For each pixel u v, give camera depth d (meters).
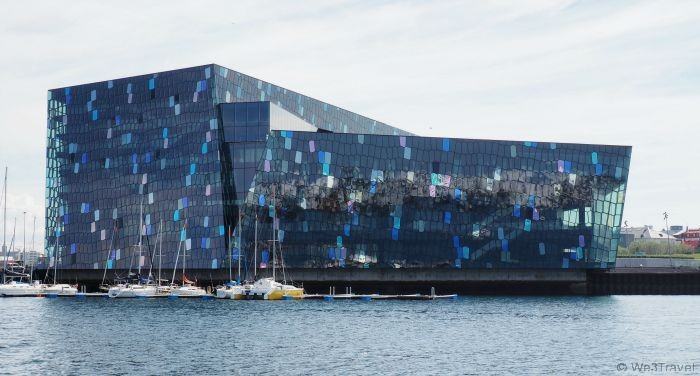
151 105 148.25
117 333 81.94
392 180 141.38
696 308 115.25
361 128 187.12
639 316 101.81
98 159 153.88
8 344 73.62
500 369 61.50
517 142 144.00
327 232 139.62
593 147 145.12
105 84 153.75
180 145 144.75
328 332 83.31
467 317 99.94
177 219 144.12
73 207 156.12
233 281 135.00
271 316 100.19
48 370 60.50
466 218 142.62
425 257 142.00
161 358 65.88
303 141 139.50
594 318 99.31
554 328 87.69
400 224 141.38
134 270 148.62
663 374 59.53
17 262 190.12
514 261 143.38
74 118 156.75
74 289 141.25
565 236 144.25
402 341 76.50
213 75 141.88
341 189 140.00
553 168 144.38
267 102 139.25
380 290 143.50
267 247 138.12
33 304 121.19
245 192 138.38
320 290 143.25
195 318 97.56
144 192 148.25
